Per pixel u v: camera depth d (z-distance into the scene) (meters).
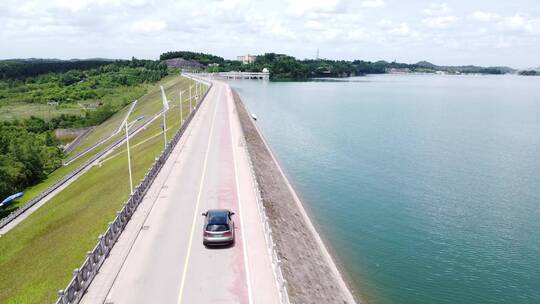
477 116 136.12
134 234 30.72
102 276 25.19
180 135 67.50
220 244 28.61
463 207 53.41
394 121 123.69
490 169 70.56
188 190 40.72
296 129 108.12
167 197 38.78
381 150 84.19
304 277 30.78
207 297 23.36
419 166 72.25
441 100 192.38
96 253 25.81
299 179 64.69
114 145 83.75
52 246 38.66
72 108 183.62
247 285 24.53
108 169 61.28
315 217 50.03
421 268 38.59
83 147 104.69
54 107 185.50
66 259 33.56
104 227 36.94
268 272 25.92
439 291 35.06
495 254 41.31
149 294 23.61
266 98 187.12
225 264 26.75
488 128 111.94
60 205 52.25
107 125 130.12
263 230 31.75
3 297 31.55
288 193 55.03
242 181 43.88
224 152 56.97
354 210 52.34
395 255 40.91
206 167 48.97
